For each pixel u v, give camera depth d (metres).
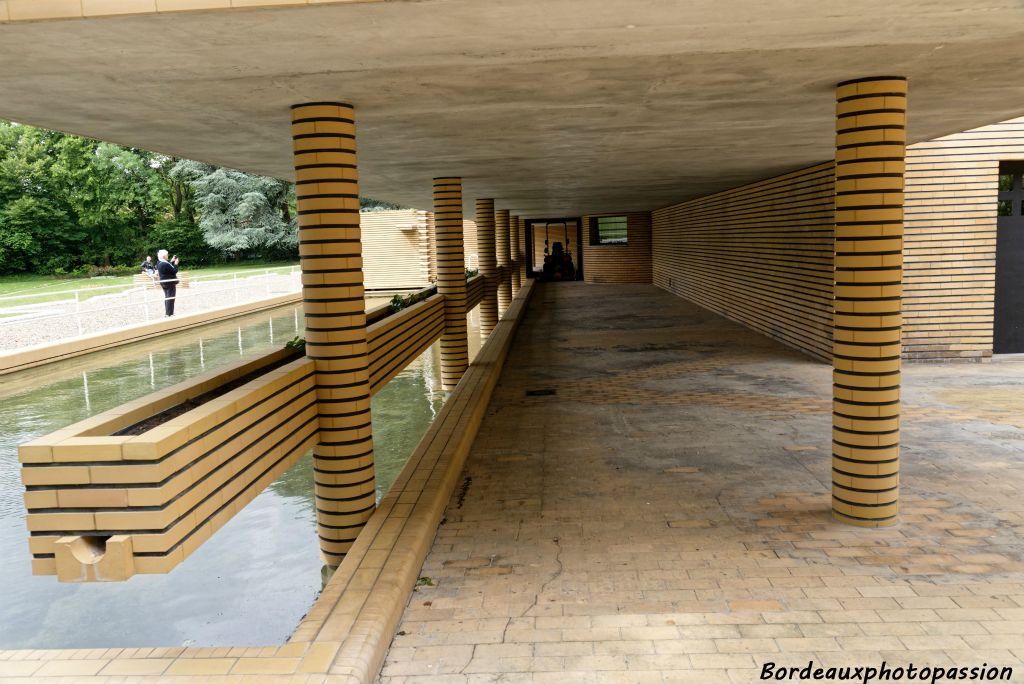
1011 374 9.25
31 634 4.88
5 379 13.23
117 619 5.04
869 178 4.46
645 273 25.77
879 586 3.95
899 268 4.54
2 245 42.59
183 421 3.29
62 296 28.58
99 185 45.09
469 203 16.78
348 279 4.87
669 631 3.56
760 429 7.09
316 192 4.77
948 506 5.02
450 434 6.45
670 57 3.79
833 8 2.99
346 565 4.02
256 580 5.53
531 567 4.31
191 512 3.25
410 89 4.41
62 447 2.98
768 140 7.39
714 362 10.70
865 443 4.67
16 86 4.04
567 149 7.81
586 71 4.09
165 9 2.77
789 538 4.60
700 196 17.44
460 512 5.21
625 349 12.16
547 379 9.91
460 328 10.78
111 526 3.01
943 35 3.46
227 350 16.50
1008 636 3.45
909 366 9.95
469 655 3.42
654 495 5.43
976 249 9.93
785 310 11.98
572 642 3.50
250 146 6.91
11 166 42.78
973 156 9.77
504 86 4.44
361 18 2.93
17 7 2.81
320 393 4.91
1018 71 4.34
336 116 4.74
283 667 3.10
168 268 19.80
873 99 4.39
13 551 6.21
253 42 3.23
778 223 12.12
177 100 4.53
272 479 4.16
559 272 29.28
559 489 5.62
